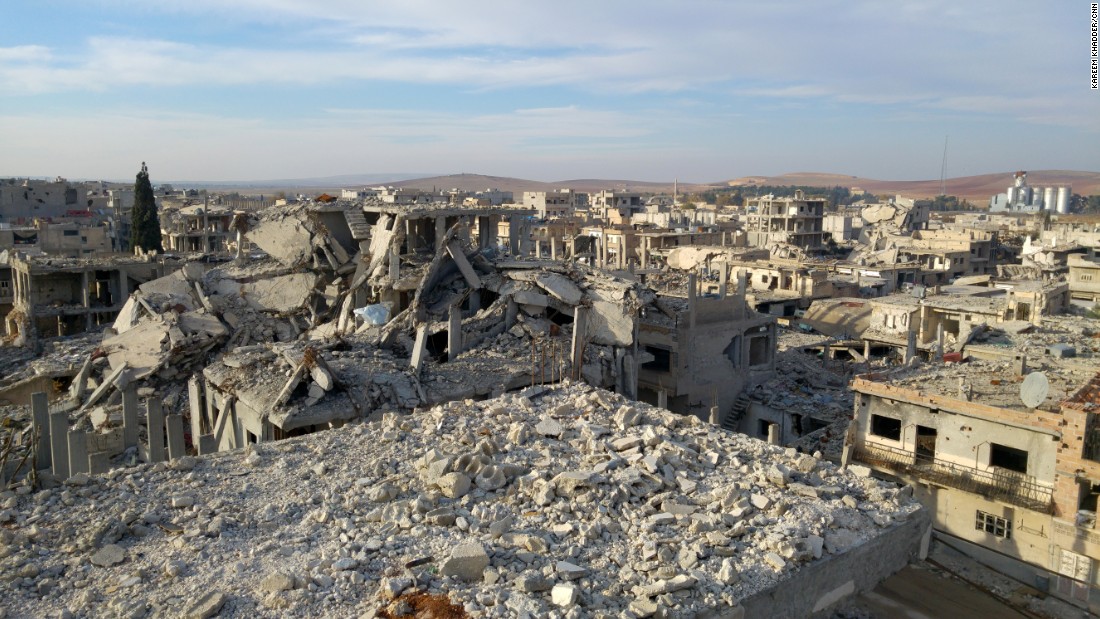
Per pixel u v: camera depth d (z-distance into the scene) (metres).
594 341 34.84
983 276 83.38
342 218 50.09
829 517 15.63
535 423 20.12
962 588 16.39
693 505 15.97
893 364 52.41
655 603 12.26
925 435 31.23
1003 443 28.30
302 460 18.03
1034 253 97.12
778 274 76.56
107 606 12.01
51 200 121.62
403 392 28.14
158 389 35.22
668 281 72.12
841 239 142.38
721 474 17.70
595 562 13.62
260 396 27.19
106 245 90.56
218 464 17.83
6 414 34.81
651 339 43.75
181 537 14.14
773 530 14.91
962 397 29.67
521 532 14.29
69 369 40.56
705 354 43.59
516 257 46.88
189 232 97.00
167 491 16.28
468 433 19.05
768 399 43.69
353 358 30.17
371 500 15.80
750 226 134.50
